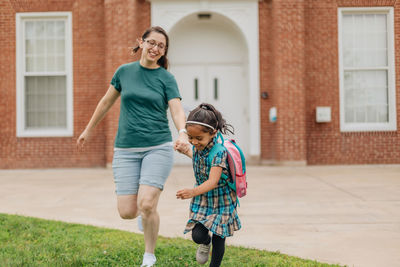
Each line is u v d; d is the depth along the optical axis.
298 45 10.50
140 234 4.60
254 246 4.11
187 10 10.99
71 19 10.95
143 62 3.46
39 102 11.10
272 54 10.93
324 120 10.63
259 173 9.33
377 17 10.94
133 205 3.49
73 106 10.96
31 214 5.59
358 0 10.80
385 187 7.31
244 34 11.02
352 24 10.98
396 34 10.79
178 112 3.40
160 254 3.78
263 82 11.02
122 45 10.45
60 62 11.07
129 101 3.44
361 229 4.67
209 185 2.82
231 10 11.02
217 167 2.85
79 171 10.38
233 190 3.04
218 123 2.92
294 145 10.48
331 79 10.86
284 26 10.51
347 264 3.52
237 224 3.03
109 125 10.57
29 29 11.06
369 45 10.95
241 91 11.68
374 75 10.95
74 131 10.95
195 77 11.73
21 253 3.77
